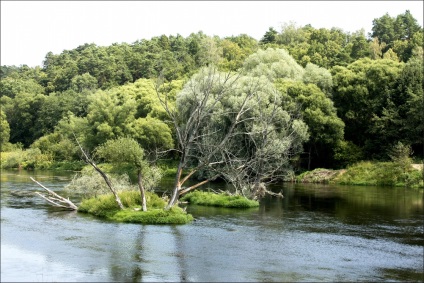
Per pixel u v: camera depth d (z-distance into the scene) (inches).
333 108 2716.5
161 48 5959.6
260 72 2785.4
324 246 1027.3
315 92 2655.0
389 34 4793.3
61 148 3617.1
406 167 2460.6
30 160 3612.2
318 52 4397.1
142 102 3636.8
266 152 1700.3
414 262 903.1
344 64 3769.7
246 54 4916.3
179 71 4680.1
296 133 2337.6
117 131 3373.5
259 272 817.5
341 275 809.5
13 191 1941.4
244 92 2321.6
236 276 791.1
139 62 5315.0
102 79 5467.5
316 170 2642.7
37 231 1120.8
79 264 839.1
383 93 2832.2
